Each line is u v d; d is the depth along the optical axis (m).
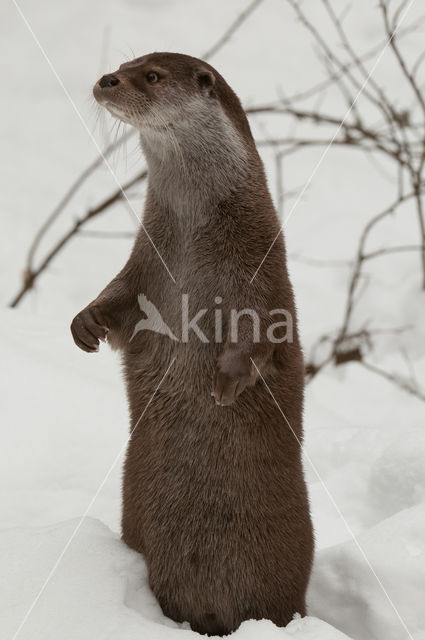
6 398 13.26
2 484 12.12
